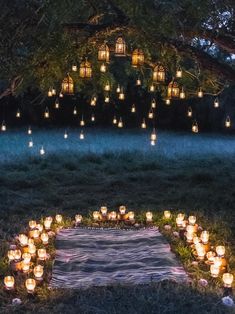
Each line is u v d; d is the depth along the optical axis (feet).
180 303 18.04
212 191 38.22
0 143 62.95
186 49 26.40
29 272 21.08
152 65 25.86
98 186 40.29
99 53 22.03
